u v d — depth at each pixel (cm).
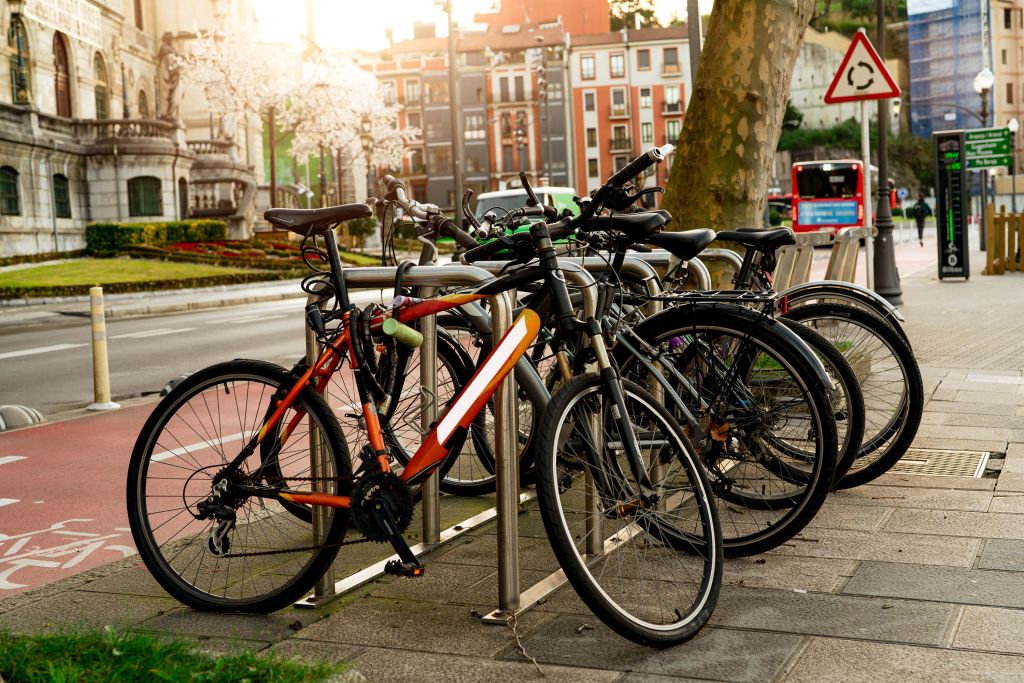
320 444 353
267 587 365
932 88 11312
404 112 9919
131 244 3622
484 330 373
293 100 5362
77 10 2112
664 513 340
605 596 303
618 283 388
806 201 4225
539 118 9769
